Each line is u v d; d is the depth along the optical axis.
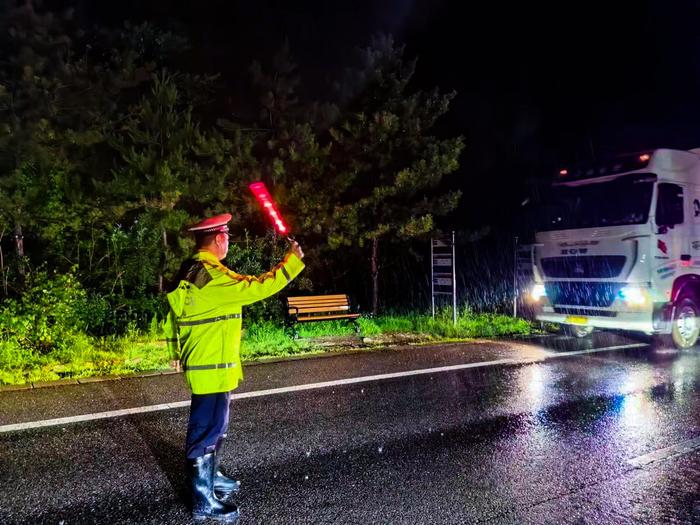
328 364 8.30
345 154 11.91
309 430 5.42
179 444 5.07
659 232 9.05
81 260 10.79
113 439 5.18
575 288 9.95
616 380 7.39
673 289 9.23
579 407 6.18
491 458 4.75
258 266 11.02
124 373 7.60
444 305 13.10
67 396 6.54
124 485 4.25
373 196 11.71
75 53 10.79
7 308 8.40
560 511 3.85
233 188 11.11
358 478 4.37
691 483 4.29
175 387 6.93
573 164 10.26
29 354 8.12
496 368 8.07
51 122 9.71
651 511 3.86
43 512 3.84
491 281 16.14
